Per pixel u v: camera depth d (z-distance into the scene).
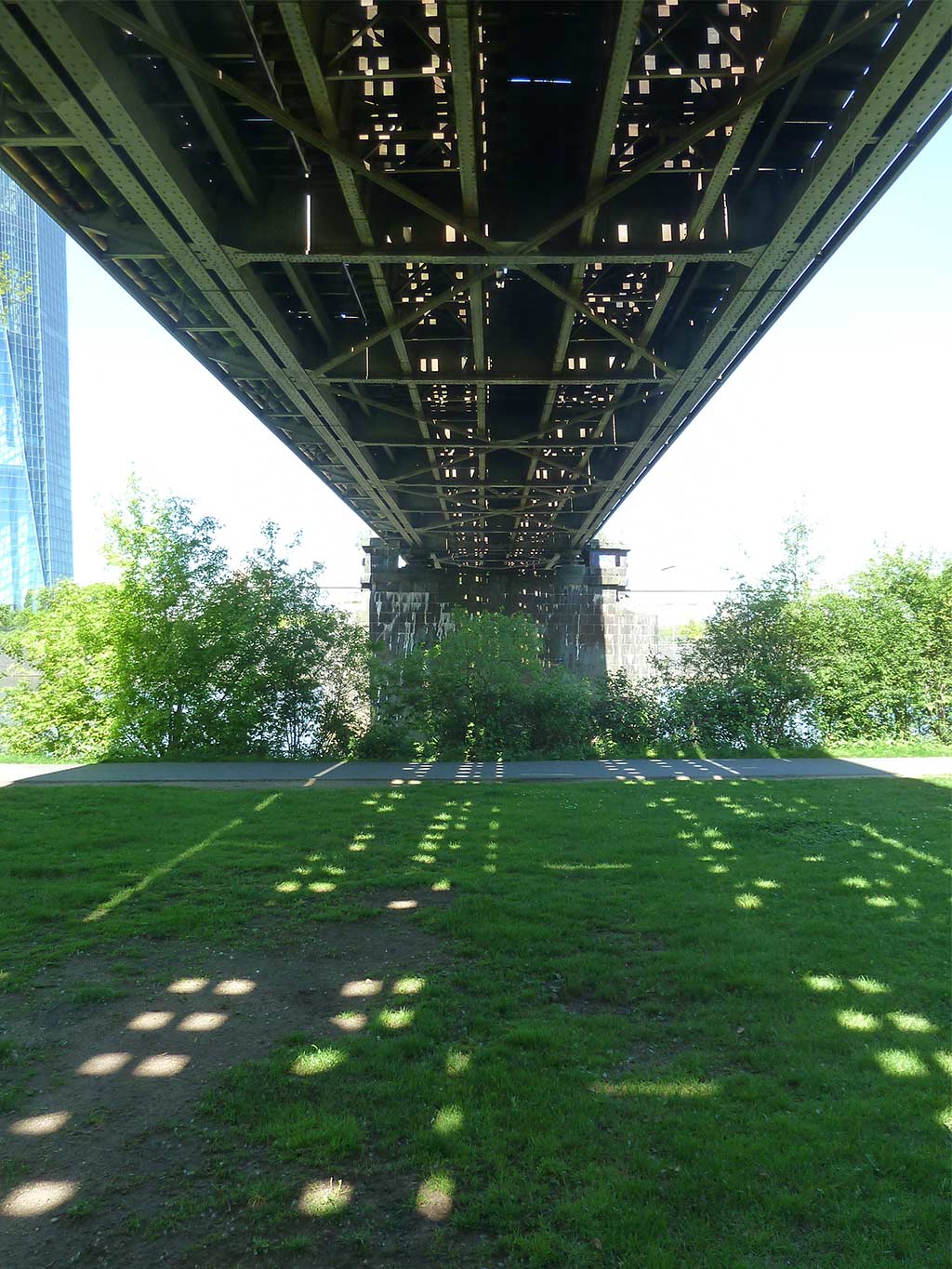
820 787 15.32
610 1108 4.73
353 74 9.65
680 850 10.46
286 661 21.22
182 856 10.23
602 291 16.59
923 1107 4.70
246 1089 4.96
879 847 10.58
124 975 6.65
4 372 130.38
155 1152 4.41
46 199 12.22
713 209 12.58
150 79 10.21
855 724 22.12
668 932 7.46
